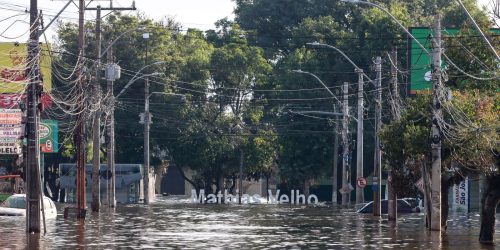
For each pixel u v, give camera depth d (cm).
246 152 16962
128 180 15188
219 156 16900
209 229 7406
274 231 7225
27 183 6469
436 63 6781
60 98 12144
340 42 15975
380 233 7056
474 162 6294
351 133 14150
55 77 12794
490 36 7369
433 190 6969
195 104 16988
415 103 7419
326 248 5619
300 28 16812
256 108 17075
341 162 16025
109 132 12169
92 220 8569
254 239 6300
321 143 15875
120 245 5697
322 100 15888
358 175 11838
